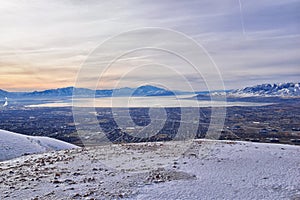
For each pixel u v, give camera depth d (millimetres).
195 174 9086
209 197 7086
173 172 9281
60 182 8328
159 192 7418
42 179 8688
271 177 8719
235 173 9180
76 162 11078
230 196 7164
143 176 8859
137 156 12000
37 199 6895
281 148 13367
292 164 10211
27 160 12203
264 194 7316
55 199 6895
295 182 8234
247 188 7758
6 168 10523
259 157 11336
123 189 7629
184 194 7281
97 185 7996
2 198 7031
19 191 7555
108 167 10094
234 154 11953
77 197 7020
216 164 10320
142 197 7062
